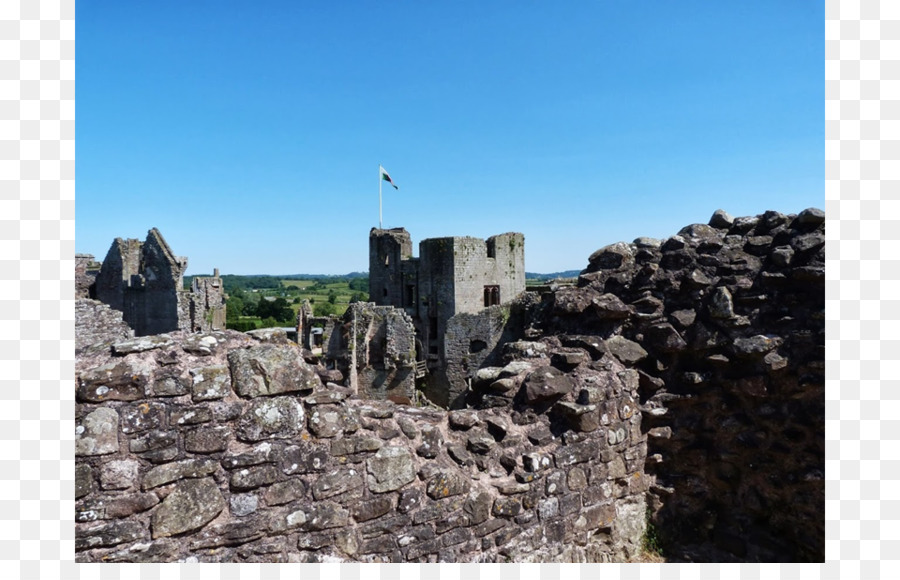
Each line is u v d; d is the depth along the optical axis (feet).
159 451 14.24
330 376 17.80
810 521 20.25
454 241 161.89
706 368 22.66
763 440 21.33
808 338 20.40
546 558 19.34
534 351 23.24
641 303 23.77
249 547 14.98
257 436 15.30
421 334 172.35
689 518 22.70
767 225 23.17
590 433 20.76
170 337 15.97
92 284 147.64
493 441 19.16
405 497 16.99
